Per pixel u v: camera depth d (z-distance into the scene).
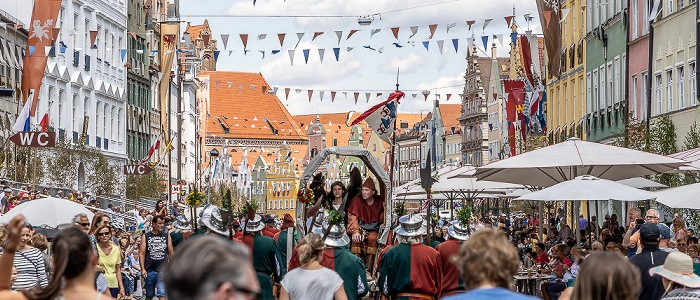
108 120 58.16
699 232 26.39
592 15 46.12
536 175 21.52
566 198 16.77
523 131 50.91
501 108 98.12
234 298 3.61
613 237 17.23
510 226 46.06
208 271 3.58
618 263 6.05
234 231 17.89
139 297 23.11
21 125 33.81
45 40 33.41
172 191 60.59
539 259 23.02
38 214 17.00
